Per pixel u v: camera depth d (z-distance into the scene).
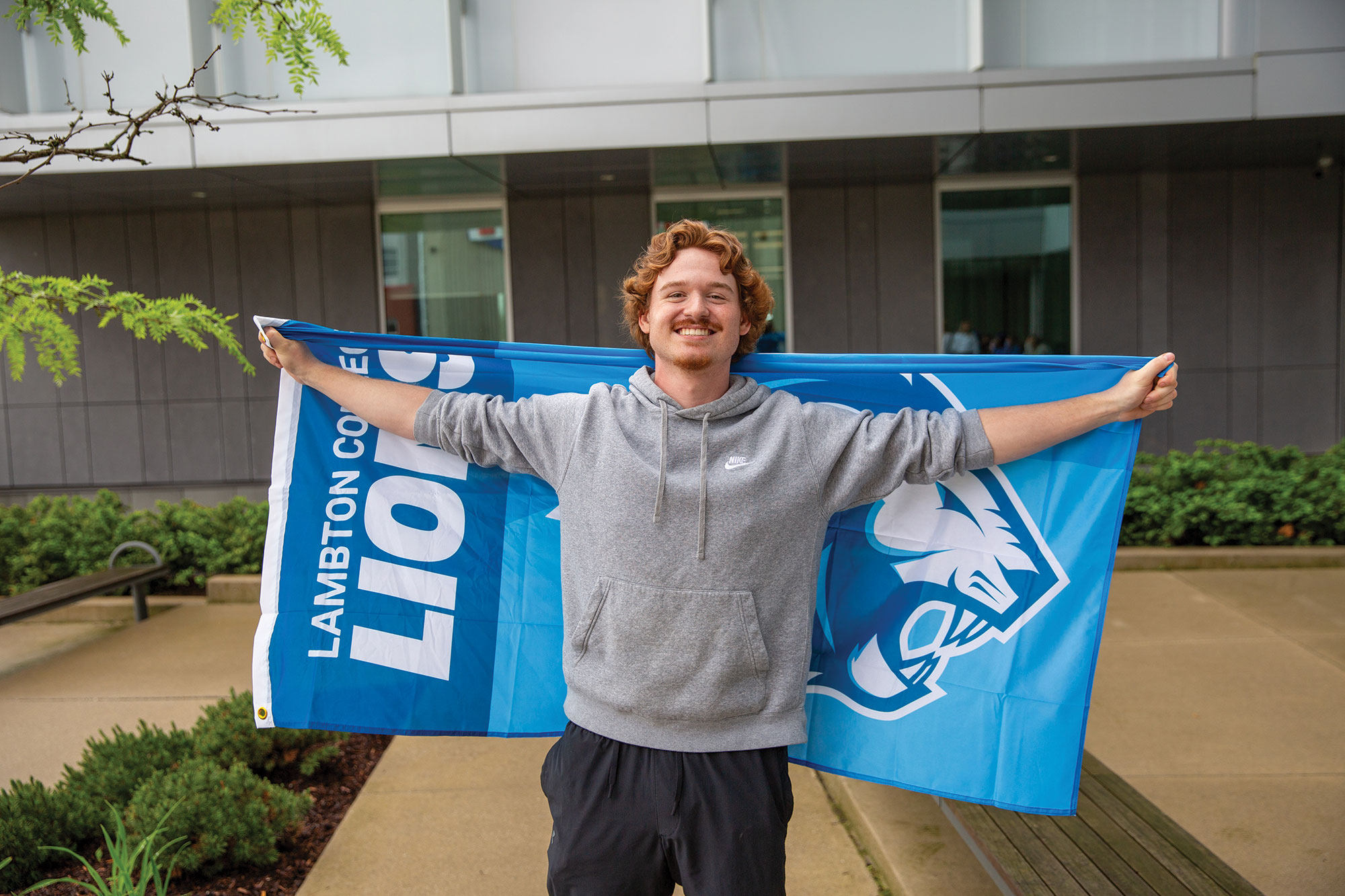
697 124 7.09
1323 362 8.94
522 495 2.31
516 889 2.76
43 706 4.36
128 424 9.55
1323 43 6.75
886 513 2.21
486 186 8.59
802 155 7.61
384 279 9.34
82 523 6.70
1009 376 2.17
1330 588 5.65
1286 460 7.28
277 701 2.27
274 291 9.33
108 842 2.33
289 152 7.18
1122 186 8.87
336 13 7.39
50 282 3.15
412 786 3.44
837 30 7.28
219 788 2.88
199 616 5.87
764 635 1.67
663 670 1.65
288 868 2.89
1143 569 6.27
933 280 9.04
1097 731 3.78
